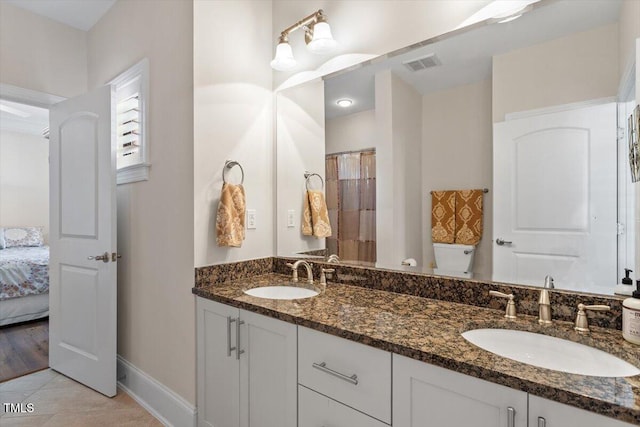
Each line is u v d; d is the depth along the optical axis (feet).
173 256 6.04
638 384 2.42
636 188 3.47
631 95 3.46
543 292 3.78
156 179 6.43
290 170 6.70
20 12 7.74
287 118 6.73
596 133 3.69
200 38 5.69
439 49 4.86
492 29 4.41
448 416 2.91
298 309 4.33
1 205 17.29
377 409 3.35
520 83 4.22
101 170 6.99
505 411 2.62
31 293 11.82
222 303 5.09
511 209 4.32
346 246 5.98
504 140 4.36
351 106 5.86
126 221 7.34
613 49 3.58
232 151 6.18
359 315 4.06
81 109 7.43
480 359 2.84
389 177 5.47
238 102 6.30
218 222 5.73
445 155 4.86
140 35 6.86
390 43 5.26
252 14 6.57
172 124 6.02
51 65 8.21
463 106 4.69
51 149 8.14
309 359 3.96
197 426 5.61
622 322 3.32
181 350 5.90
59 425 6.02
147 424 6.10
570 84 3.86
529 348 3.61
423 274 4.99
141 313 6.86
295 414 4.15
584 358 3.25
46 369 8.19
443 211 4.90
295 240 6.62
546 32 4.02
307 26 6.11
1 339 10.13
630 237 3.49
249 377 4.73
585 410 2.29
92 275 7.19
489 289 4.35
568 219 3.88
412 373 3.10
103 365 6.98
